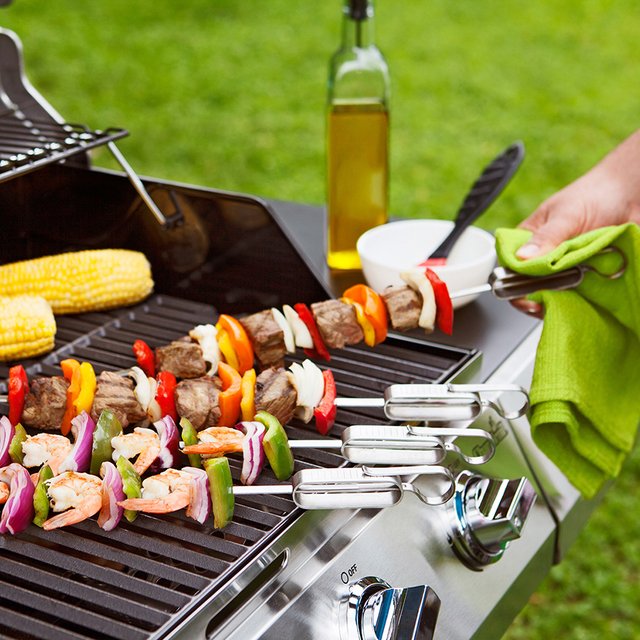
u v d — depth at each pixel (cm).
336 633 91
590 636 244
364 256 149
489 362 134
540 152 548
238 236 145
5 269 146
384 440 96
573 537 141
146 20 751
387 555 99
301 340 122
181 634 80
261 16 768
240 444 102
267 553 88
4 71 156
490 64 680
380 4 798
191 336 123
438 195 500
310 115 601
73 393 111
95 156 524
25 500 95
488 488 107
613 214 151
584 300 129
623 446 127
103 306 148
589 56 701
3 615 84
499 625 115
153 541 94
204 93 625
